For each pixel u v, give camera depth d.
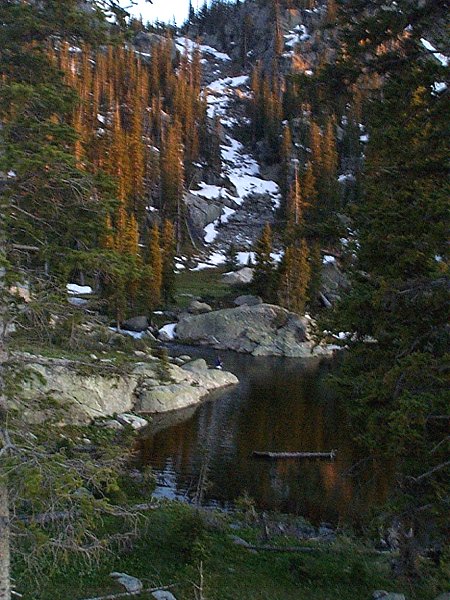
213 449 24.05
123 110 95.31
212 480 20.52
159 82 115.75
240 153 109.69
